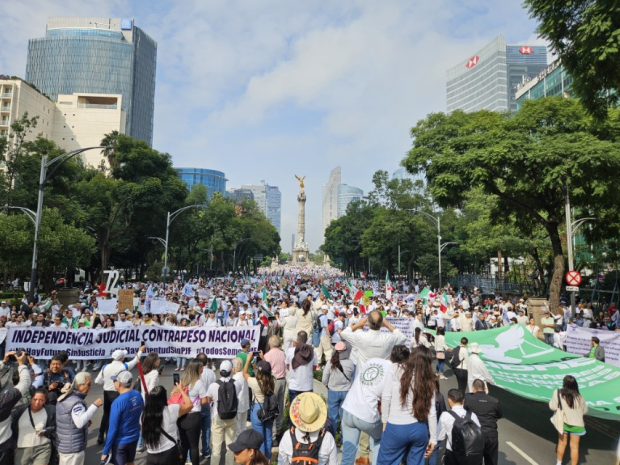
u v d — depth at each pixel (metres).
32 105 96.25
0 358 13.90
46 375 9.75
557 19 13.03
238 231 78.81
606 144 18.48
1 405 6.04
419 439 4.92
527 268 44.84
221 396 6.99
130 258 60.50
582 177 19.56
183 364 14.48
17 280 42.41
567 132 21.72
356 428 5.62
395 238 60.88
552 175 19.14
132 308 18.61
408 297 30.31
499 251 42.97
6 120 87.12
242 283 50.97
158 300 19.89
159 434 5.91
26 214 31.27
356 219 98.00
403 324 16.09
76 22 160.88
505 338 15.39
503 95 192.38
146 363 7.96
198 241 74.38
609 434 9.88
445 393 12.79
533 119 22.09
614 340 15.02
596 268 35.53
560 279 23.19
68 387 6.42
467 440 5.87
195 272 88.00
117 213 47.03
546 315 20.16
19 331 12.91
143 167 51.09
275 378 8.69
